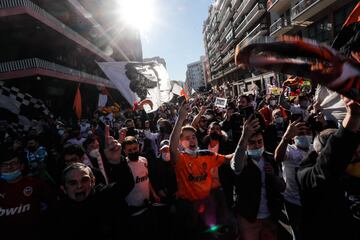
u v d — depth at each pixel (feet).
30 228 9.66
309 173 6.01
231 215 12.14
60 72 70.64
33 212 9.84
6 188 9.68
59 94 81.82
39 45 76.18
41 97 71.00
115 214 9.86
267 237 10.00
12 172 9.68
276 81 103.19
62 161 13.16
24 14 56.39
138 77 31.22
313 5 67.00
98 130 26.02
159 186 13.10
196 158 11.84
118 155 11.04
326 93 6.22
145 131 23.09
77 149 13.15
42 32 69.05
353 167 6.01
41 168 13.67
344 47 5.26
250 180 9.92
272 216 9.96
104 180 12.46
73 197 8.57
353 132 4.76
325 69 3.41
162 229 12.35
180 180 11.94
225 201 12.48
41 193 10.19
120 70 30.99
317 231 6.43
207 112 26.53
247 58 3.85
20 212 9.63
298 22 80.12
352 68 3.36
